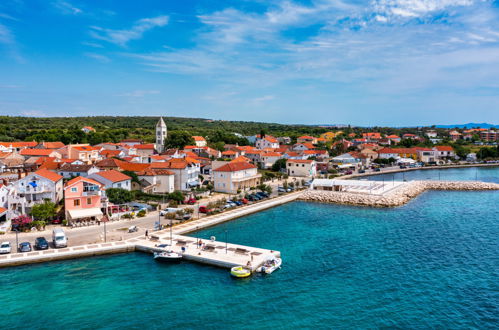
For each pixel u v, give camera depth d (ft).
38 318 150.20
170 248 222.69
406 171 649.20
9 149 576.20
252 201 373.20
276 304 161.38
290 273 193.47
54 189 298.76
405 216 320.70
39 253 209.77
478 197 410.72
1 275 189.98
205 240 239.91
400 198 380.78
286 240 249.14
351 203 380.99
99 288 176.55
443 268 200.03
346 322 147.02
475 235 259.39
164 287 177.78
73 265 204.13
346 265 204.54
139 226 268.82
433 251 226.58
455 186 465.47
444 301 164.04
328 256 218.38
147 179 381.60
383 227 283.18
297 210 347.77
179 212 291.17
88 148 583.99
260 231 271.08
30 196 288.51
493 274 191.93
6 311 155.22
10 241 229.45
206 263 205.67
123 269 199.21
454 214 326.24
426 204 374.43
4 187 283.59
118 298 166.71
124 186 345.10
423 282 182.80
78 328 143.33
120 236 243.81
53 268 199.62
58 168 396.37
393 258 214.90
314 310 156.35
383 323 146.61
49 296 168.35
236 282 183.01
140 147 646.33
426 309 157.17
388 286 178.50
